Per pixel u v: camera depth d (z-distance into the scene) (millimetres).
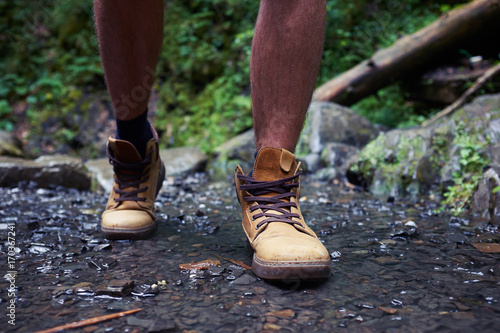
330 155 3520
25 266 1235
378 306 943
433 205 2211
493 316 886
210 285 1081
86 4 6930
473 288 1044
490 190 1962
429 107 4934
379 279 1116
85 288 1039
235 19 6121
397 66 4609
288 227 1218
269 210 1288
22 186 2896
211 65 5824
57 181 2986
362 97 4777
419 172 2561
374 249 1408
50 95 6305
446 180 2463
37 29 7055
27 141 6051
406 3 5789
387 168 2738
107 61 1309
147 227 1558
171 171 3748
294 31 1186
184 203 2408
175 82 5949
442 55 4695
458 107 3797
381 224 1795
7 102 6535
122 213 1543
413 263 1250
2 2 7246
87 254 1358
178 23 6270
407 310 920
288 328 842
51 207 2262
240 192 1379
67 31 6836
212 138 5270
